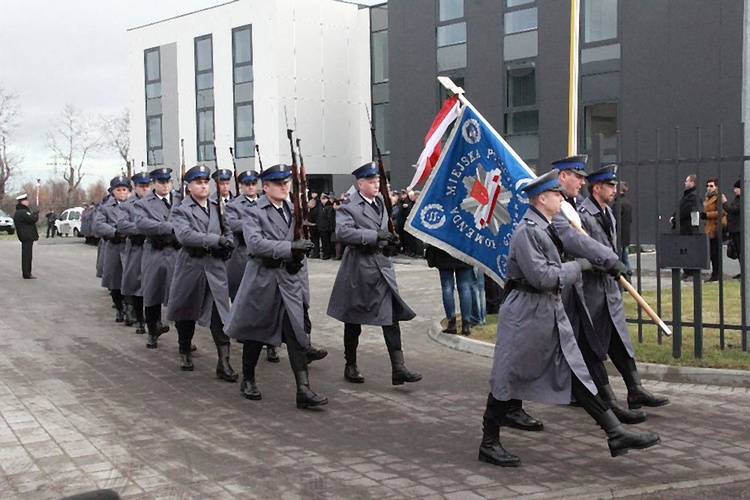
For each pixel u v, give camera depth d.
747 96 8.71
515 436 6.38
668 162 8.53
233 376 8.36
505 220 8.47
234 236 9.57
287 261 7.31
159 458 5.90
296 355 7.29
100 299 14.96
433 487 5.26
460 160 8.69
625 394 7.61
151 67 36.88
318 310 13.20
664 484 5.26
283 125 32.00
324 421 6.88
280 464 5.76
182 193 9.69
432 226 8.66
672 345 8.55
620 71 21.98
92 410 7.23
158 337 10.88
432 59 26.47
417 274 18.53
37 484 5.37
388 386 8.11
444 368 8.87
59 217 46.50
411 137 27.33
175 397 7.73
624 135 21.66
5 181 59.97
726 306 11.59
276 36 31.78
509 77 24.58
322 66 32.94
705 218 13.84
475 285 10.70
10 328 11.66
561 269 5.47
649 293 13.16
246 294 7.36
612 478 5.39
